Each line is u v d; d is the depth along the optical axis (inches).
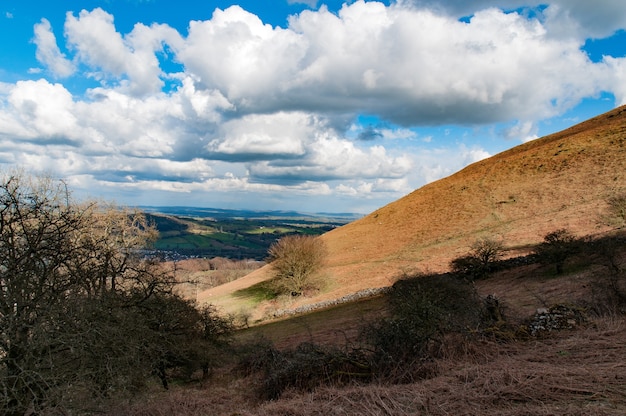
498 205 2070.6
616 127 2341.3
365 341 416.5
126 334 361.1
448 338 365.1
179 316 605.6
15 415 287.9
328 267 2005.4
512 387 228.1
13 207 313.6
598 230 1315.2
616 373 230.5
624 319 387.5
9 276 285.1
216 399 430.0
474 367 284.8
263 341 708.7
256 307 1710.1
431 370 318.0
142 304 460.8
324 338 844.0
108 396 332.5
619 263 669.3
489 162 2888.8
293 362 389.7
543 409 192.7
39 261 313.9
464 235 1865.2
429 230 2126.0
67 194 401.7
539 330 399.2
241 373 627.8
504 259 1296.8
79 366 319.9
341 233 2691.9
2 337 269.7
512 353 338.0
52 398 265.7
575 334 365.7
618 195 1557.6
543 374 240.8
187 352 627.5
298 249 1742.1
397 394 250.7
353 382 342.3
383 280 1576.0
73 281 325.4
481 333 385.1
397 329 368.8
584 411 183.9
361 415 226.5
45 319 285.7
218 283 2682.1
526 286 880.3
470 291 568.1
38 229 313.7
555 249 943.7
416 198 2785.4
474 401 221.1
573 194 1827.0
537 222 1674.5
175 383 688.4
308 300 1635.1
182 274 719.7
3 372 263.9
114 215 964.6
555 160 2267.5
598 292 495.5
